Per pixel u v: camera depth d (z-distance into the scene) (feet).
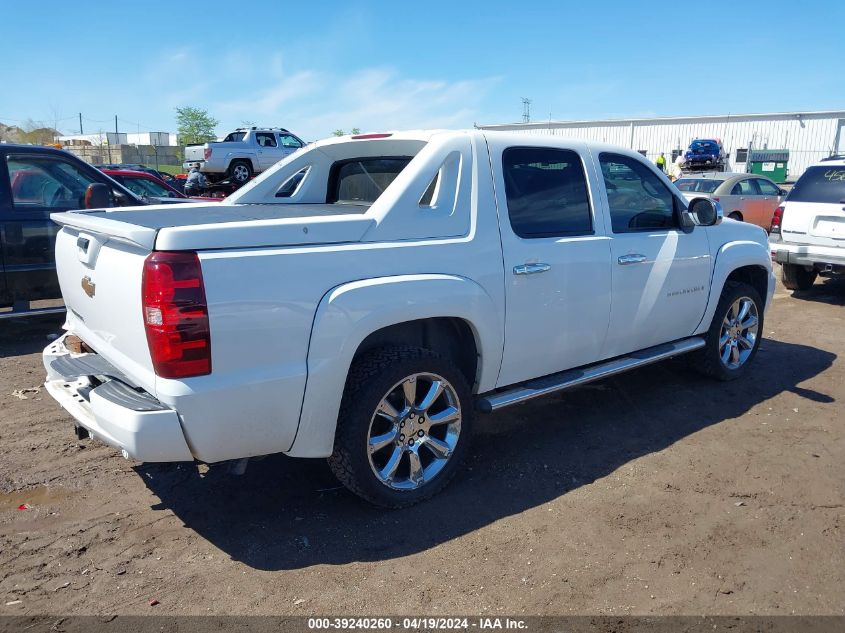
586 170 14.75
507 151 13.38
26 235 22.52
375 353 11.58
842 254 28.89
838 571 10.30
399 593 9.73
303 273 10.32
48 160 23.04
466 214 12.45
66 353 12.54
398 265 11.38
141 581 9.98
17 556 10.55
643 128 156.66
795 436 15.25
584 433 15.39
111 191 24.32
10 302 22.57
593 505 12.18
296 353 10.29
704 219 16.28
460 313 12.04
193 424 9.56
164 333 9.30
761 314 19.58
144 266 9.43
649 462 13.91
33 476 13.15
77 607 9.38
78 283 12.10
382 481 11.60
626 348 15.78
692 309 17.10
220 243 9.71
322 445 10.91
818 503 12.28
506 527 11.46
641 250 15.43
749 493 12.62
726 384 18.70
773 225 31.63
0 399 17.34
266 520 11.68
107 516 11.77
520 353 13.38
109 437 9.91
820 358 21.33
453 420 12.38
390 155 14.88
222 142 79.20
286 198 16.52
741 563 10.47
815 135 139.23
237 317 9.71
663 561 10.50
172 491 12.68
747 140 146.30
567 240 13.93
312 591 9.77
